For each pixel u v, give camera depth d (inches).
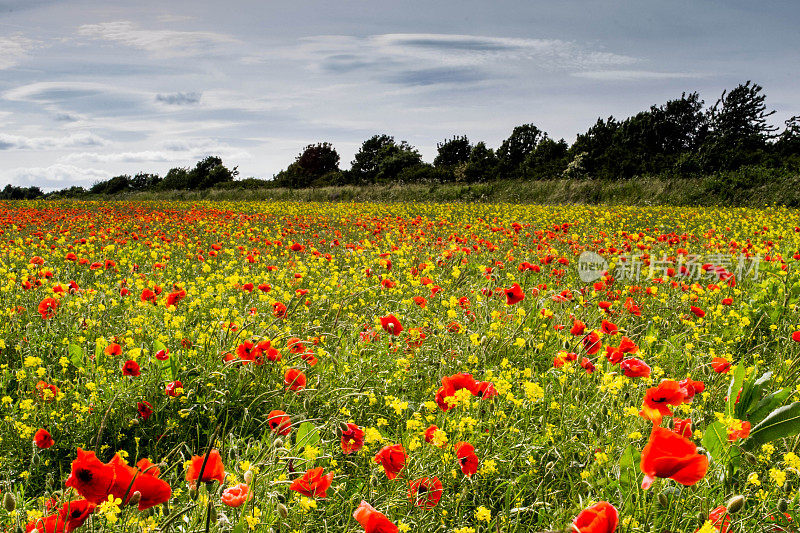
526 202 1161.4
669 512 92.6
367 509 66.7
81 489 60.7
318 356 158.1
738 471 106.9
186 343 160.6
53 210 818.8
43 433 104.2
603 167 1300.4
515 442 118.1
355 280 275.1
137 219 717.9
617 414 125.5
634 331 194.7
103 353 160.4
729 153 1144.8
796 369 157.9
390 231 535.5
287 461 97.0
